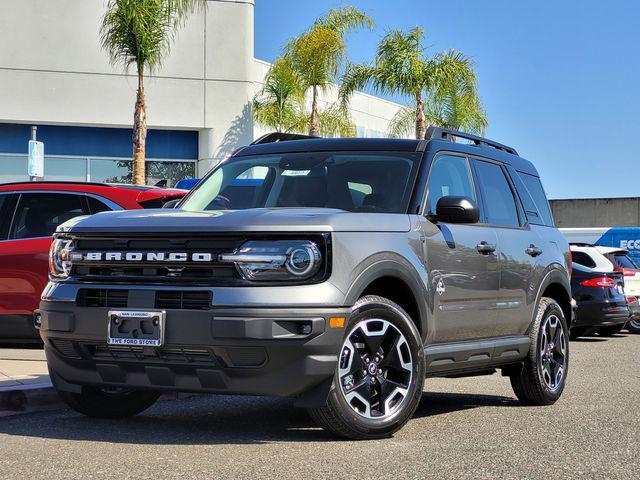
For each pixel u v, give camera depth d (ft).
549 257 24.38
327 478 14.52
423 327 18.81
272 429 19.06
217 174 21.94
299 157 21.17
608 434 19.26
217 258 16.52
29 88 78.54
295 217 16.88
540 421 21.01
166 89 80.89
